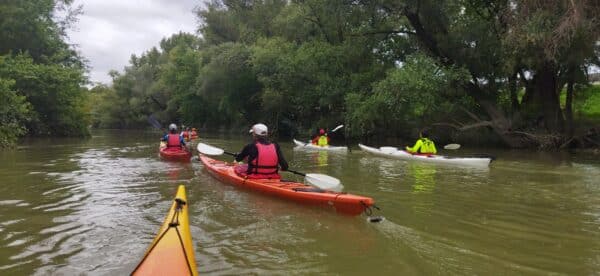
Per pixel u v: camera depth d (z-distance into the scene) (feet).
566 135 60.49
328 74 81.05
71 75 89.45
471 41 61.41
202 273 14.25
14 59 83.76
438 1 61.52
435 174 35.70
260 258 15.60
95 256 15.99
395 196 26.37
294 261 15.33
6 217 21.34
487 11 64.95
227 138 100.58
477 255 15.88
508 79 63.77
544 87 61.52
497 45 58.39
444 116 70.64
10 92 65.72
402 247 16.75
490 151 59.11
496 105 63.98
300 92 89.81
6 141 65.00
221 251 16.35
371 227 19.47
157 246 13.56
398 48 74.43
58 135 98.63
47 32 93.81
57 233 18.75
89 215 21.76
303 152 58.08
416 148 47.34
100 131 168.14
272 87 98.37
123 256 16.01
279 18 100.48
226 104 120.88
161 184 30.50
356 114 66.49
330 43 89.10
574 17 41.57
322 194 22.49
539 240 17.65
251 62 100.68
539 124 62.08
